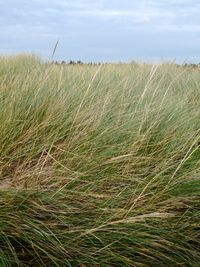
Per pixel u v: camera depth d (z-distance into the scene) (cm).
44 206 264
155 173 308
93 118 344
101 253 250
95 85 469
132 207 260
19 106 343
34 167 293
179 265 261
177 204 290
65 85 434
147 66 854
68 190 271
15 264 238
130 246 257
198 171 324
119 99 416
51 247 242
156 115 378
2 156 296
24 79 411
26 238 239
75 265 243
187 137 363
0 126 305
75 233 255
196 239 278
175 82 712
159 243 265
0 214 248
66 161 301
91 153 303
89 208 270
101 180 288
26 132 313
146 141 345
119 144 323
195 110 474
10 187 264
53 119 338
